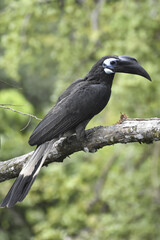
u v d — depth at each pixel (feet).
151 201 43.01
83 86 25.89
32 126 37.93
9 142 41.14
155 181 42.70
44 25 49.85
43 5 46.26
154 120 21.98
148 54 42.50
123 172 46.73
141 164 47.16
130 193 42.22
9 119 39.81
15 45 45.01
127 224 41.88
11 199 21.81
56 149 24.17
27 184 22.26
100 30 44.70
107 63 26.20
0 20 46.73
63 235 41.24
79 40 47.62
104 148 44.86
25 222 60.44
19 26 45.85
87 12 47.42
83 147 23.52
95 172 45.52
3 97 38.75
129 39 41.55
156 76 41.14
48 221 43.70
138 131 21.91
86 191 44.45
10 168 24.36
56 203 52.60
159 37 45.52
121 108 41.81
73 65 47.32
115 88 40.47
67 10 45.68
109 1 50.39
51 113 25.03
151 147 45.37
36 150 23.71
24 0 43.91
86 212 44.62
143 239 42.70
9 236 59.77
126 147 44.57
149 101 42.06
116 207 42.63
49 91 65.82
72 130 25.40
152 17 42.80
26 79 63.57
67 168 52.39
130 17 42.50
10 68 44.78
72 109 25.04
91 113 25.57
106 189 42.96
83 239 41.39
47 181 44.11
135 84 39.73
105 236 41.14
